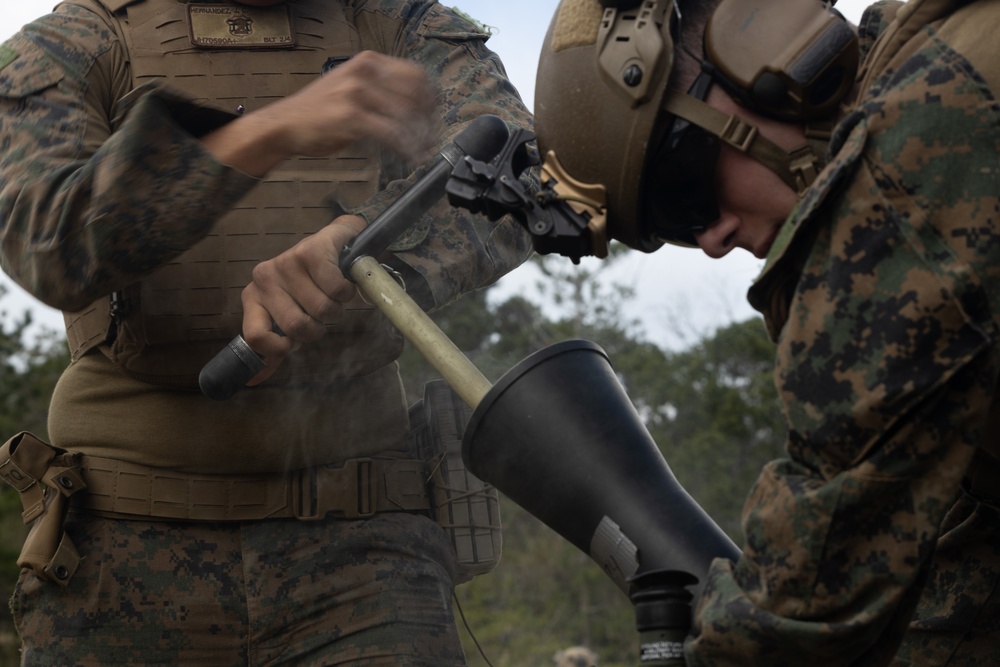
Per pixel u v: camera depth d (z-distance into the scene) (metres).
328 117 1.66
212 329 1.94
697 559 1.27
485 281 2.03
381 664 1.95
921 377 1.08
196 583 1.96
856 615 1.12
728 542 1.30
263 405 2.00
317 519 2.01
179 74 2.00
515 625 20.30
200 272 1.94
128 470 1.98
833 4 1.33
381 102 1.68
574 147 1.32
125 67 1.98
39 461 1.97
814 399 1.12
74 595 1.93
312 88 1.69
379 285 1.63
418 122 1.72
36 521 1.97
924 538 1.10
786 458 1.20
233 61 2.03
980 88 1.11
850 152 1.12
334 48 2.10
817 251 1.14
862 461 1.11
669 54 1.25
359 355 2.05
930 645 1.64
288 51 2.07
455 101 2.12
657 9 1.26
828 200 1.13
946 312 1.07
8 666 10.82
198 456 1.98
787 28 1.21
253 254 1.96
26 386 16.16
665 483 1.33
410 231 1.95
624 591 1.31
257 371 1.79
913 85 1.13
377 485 2.06
